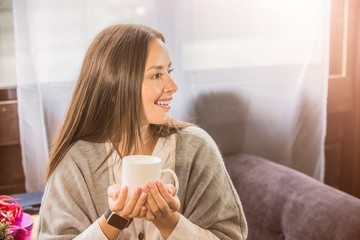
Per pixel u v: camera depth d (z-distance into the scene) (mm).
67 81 1860
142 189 890
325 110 2326
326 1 2229
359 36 2510
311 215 1598
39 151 1835
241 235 1146
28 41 1765
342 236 1476
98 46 1082
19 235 1225
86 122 1121
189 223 1037
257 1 2139
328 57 2281
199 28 2059
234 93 2180
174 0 1990
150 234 1115
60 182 1123
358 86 2541
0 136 1890
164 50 1054
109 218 960
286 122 2301
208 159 1165
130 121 1048
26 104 1803
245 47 2158
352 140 2619
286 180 1795
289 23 2203
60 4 1815
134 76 1025
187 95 2090
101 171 1139
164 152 1144
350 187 2672
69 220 1084
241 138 2270
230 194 1173
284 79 2250
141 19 1952
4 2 1827
